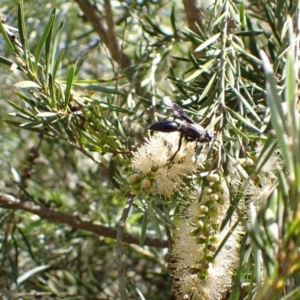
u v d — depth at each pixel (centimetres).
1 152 72
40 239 64
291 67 29
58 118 43
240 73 46
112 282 69
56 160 74
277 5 46
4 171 71
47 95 43
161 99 51
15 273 54
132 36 68
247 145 41
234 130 39
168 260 44
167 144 40
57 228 64
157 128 39
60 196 66
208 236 38
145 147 40
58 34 42
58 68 43
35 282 62
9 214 56
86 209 66
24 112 43
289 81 29
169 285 65
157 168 39
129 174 44
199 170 40
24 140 75
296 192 29
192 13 57
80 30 73
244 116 43
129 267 69
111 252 69
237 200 38
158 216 41
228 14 46
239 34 45
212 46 47
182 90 47
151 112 53
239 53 47
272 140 36
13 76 71
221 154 40
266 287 30
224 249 39
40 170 74
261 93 47
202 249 38
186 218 39
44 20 70
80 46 73
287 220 29
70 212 64
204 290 38
